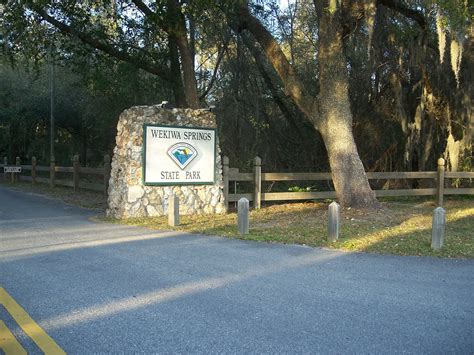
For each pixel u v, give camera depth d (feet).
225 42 69.62
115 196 41.68
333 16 42.24
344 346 13.98
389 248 28.02
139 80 68.23
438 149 62.44
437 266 24.11
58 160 112.47
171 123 42.73
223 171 46.88
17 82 98.68
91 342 14.05
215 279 21.09
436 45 56.29
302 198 51.13
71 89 97.25
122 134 41.88
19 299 17.88
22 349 13.52
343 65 43.27
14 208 47.55
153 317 16.16
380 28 57.36
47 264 23.41
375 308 17.39
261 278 21.35
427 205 53.06
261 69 66.80
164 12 51.24
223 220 39.63
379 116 64.28
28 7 51.24
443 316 16.65
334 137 43.52
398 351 13.70
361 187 43.32
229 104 75.00
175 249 27.63
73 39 56.70
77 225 36.76
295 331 15.07
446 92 59.16
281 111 72.95
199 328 15.23
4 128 106.42
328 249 28.04
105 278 20.99
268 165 71.41
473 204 54.24
